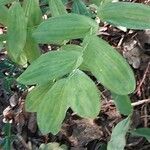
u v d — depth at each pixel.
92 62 0.38
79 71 0.39
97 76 0.38
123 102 0.60
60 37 0.41
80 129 0.88
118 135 0.65
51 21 0.41
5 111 0.95
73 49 0.42
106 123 0.87
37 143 0.91
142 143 0.84
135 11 0.38
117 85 0.37
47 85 0.44
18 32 0.47
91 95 0.38
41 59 0.40
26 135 0.92
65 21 0.40
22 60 0.52
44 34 0.41
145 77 0.90
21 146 0.91
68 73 0.41
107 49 0.38
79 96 0.39
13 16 0.46
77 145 0.87
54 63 0.39
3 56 0.91
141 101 0.87
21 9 0.46
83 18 0.40
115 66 0.37
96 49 0.38
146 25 0.38
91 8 0.67
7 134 0.90
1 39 0.55
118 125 0.64
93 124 0.88
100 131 0.87
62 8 0.47
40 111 0.41
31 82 0.40
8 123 0.92
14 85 0.95
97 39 0.38
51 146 0.87
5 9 0.50
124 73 0.37
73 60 0.39
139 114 0.86
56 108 0.40
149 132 0.76
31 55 0.51
